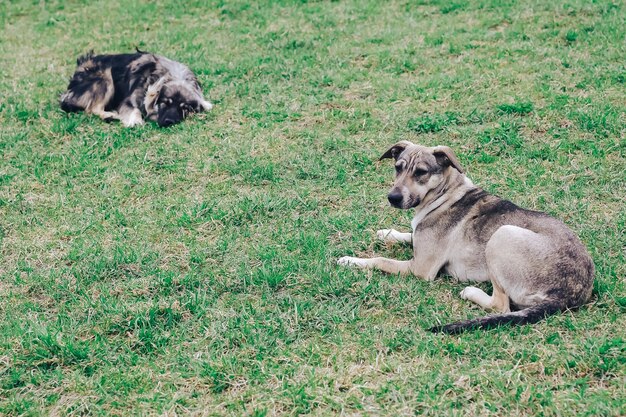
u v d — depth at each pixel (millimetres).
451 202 6020
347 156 8211
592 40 10844
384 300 5633
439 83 9859
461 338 5023
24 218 7312
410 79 10242
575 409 4277
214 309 5609
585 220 6621
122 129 9367
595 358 4672
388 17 12914
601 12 11859
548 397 4359
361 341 5113
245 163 8164
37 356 5141
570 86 9461
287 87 10266
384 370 4789
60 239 6949
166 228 7020
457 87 9742
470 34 11609
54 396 4773
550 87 9461
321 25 12727
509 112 8906
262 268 6074
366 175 7852
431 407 4352
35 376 4957
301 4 13992
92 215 7340
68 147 8898
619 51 10352
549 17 11922
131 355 5113
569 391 4410
